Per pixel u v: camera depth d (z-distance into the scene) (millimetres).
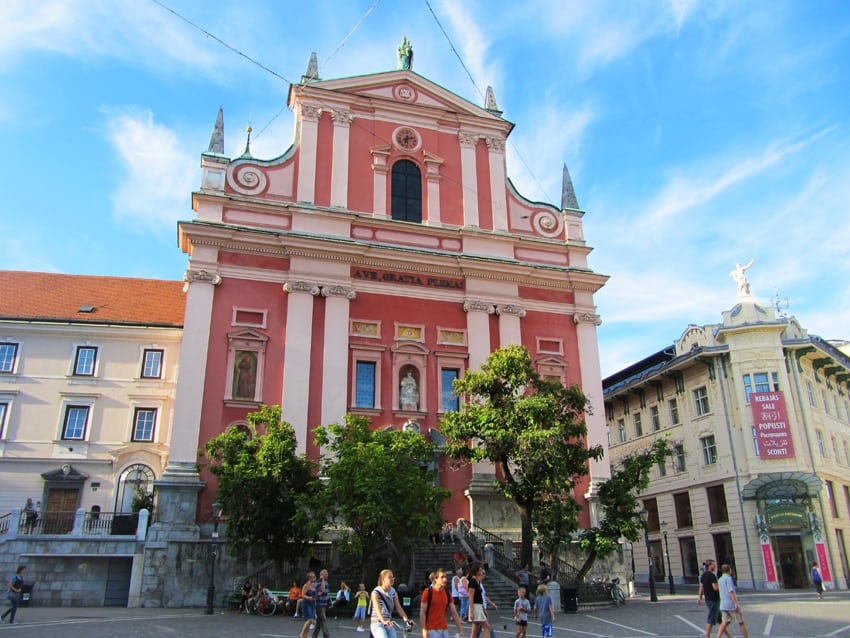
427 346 27172
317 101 29156
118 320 29984
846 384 39969
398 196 29359
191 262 25250
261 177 27672
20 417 28188
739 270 36062
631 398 42719
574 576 23922
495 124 31484
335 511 19000
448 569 21672
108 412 28891
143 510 22250
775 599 24141
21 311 29922
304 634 12648
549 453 19812
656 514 39312
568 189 31984
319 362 25578
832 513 33125
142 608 20703
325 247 26516
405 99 30641
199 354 24172
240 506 19344
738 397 34031
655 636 14688
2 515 26750
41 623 16047
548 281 29656
